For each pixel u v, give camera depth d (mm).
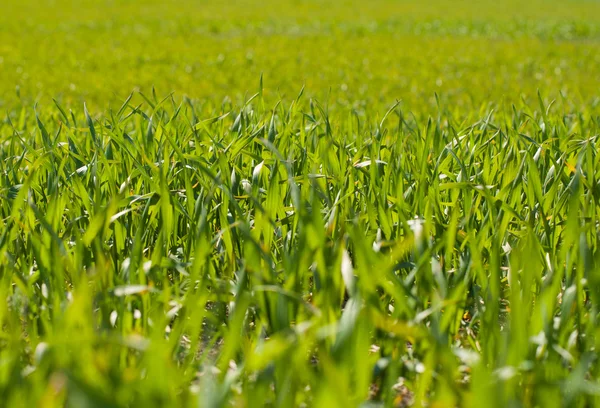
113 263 3100
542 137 4828
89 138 4402
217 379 2232
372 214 3170
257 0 34781
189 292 2508
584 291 3023
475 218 3537
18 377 1930
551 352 2246
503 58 14719
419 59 14328
